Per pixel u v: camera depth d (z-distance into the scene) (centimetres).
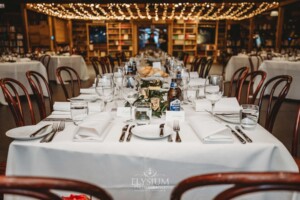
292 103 524
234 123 149
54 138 127
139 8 1195
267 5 1024
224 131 127
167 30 1526
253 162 121
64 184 60
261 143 121
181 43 1536
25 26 1002
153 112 161
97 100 202
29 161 122
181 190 63
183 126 145
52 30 1252
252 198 122
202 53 1547
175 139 126
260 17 1268
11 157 121
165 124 149
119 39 1537
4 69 539
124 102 200
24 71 563
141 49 1505
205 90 163
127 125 145
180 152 119
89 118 141
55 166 122
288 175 57
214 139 122
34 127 141
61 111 175
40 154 121
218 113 167
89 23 1518
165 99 191
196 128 134
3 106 488
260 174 58
